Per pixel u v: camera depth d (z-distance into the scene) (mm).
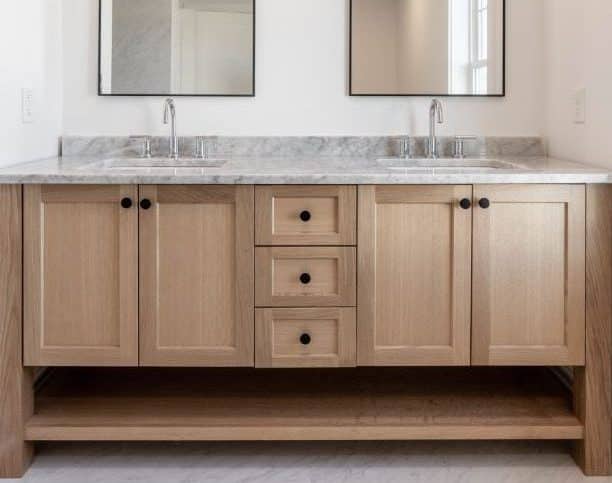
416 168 2549
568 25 2750
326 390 2631
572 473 2307
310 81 3025
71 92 3008
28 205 2240
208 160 2889
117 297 2277
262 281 2285
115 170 2426
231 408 2447
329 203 2277
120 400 2514
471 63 3025
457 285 2291
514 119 3027
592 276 2291
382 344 2314
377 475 2273
